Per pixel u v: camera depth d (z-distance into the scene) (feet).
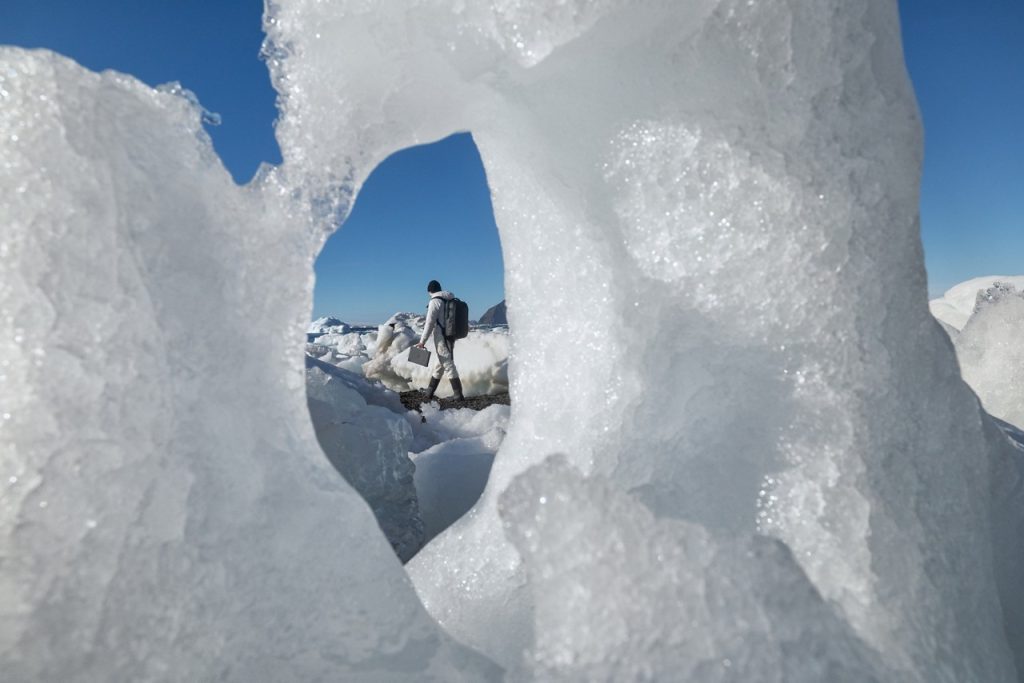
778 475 2.52
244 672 2.12
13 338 2.07
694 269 2.80
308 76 2.69
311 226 2.73
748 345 2.72
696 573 1.82
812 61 2.55
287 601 2.28
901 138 2.58
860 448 2.48
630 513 1.87
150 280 2.30
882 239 2.59
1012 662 2.61
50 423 2.04
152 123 2.48
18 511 1.96
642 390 2.97
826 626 1.85
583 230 3.13
